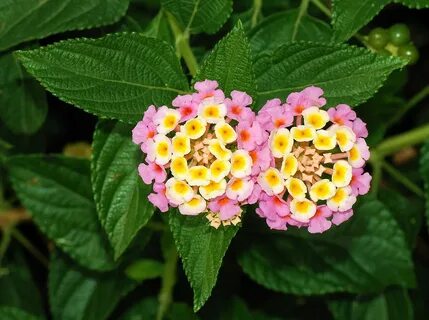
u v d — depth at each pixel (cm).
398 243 33
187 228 25
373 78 26
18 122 34
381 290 34
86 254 34
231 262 36
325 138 24
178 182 24
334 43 27
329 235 33
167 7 29
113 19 30
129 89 26
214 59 25
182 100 25
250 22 32
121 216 28
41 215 34
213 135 24
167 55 27
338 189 25
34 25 30
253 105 26
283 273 33
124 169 28
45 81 26
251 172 24
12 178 33
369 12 28
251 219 33
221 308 36
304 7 31
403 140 35
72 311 35
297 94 25
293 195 24
